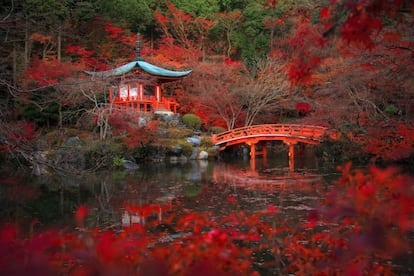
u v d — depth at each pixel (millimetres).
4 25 6750
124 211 9859
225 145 25484
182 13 33344
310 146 32906
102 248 1893
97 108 20188
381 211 2137
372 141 14062
